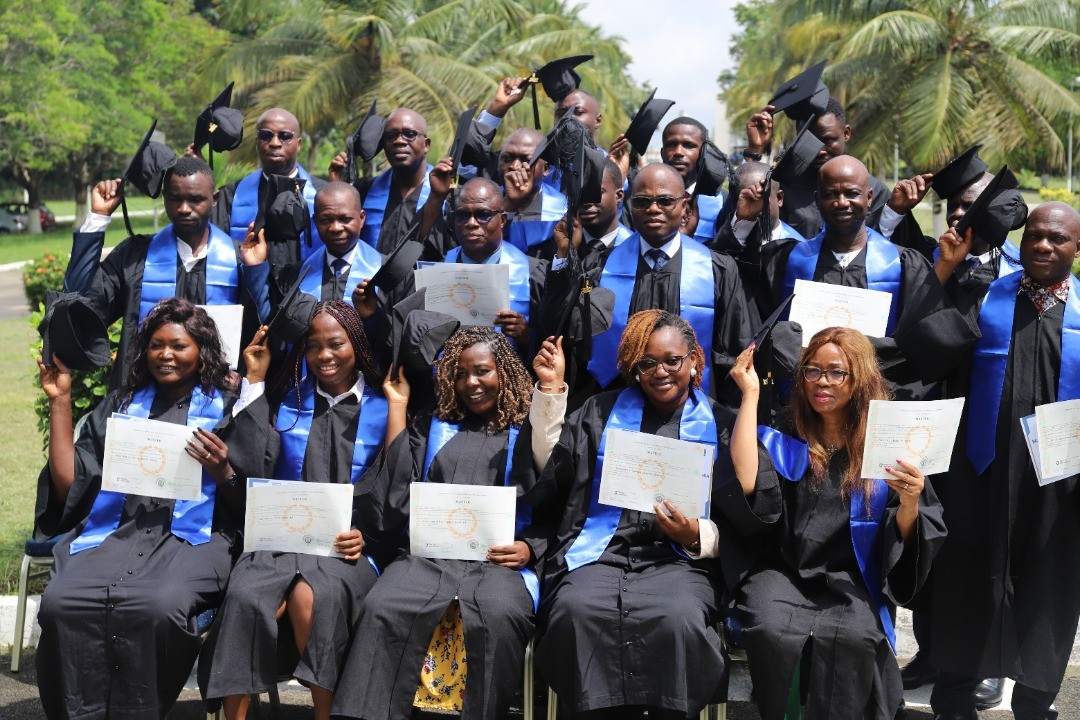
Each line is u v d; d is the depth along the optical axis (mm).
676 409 5652
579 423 5672
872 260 6270
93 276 6676
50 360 5820
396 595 5223
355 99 25984
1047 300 5629
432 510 5406
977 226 5633
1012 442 5547
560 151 6766
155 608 5254
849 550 5258
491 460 5668
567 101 8094
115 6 48312
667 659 4984
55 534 5902
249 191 7766
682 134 7680
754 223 6828
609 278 6504
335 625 5230
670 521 5277
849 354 5223
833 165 6172
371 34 25812
